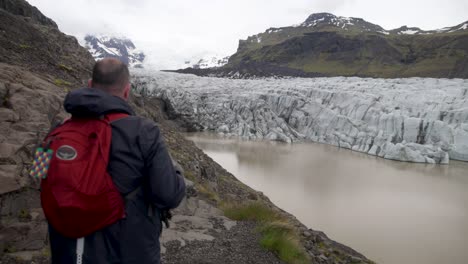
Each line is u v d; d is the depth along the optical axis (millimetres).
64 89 12578
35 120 8250
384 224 23953
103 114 2588
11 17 17734
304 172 38188
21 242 6207
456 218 25781
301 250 8859
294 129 68188
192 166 18594
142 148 2561
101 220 2375
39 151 2439
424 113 58281
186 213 10398
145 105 27547
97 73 2766
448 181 37250
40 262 5965
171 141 21594
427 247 20656
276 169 38969
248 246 8297
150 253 2623
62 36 22297
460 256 19562
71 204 2223
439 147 50000
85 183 2287
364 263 10688
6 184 6379
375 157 50156
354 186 33312
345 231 22500
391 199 29875
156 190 2566
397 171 41312
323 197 29359
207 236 8531
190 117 67625
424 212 26969
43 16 26828
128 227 2502
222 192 18781
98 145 2430
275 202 27391
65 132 2449
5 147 6898
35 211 6727
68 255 2424
